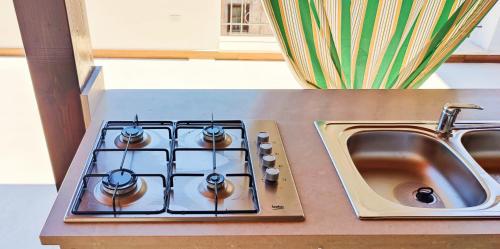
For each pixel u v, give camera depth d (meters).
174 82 3.77
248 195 0.95
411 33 1.68
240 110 1.38
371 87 1.87
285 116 1.35
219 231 0.85
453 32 1.68
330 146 1.17
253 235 0.85
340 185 1.01
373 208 0.93
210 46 4.35
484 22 4.45
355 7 1.63
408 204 1.20
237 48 4.38
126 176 0.94
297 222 0.88
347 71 1.83
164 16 4.16
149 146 1.13
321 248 0.88
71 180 0.97
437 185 1.25
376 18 1.64
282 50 1.75
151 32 4.23
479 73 4.20
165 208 0.89
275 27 1.70
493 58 4.48
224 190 0.95
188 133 1.20
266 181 1.00
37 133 2.94
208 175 0.97
